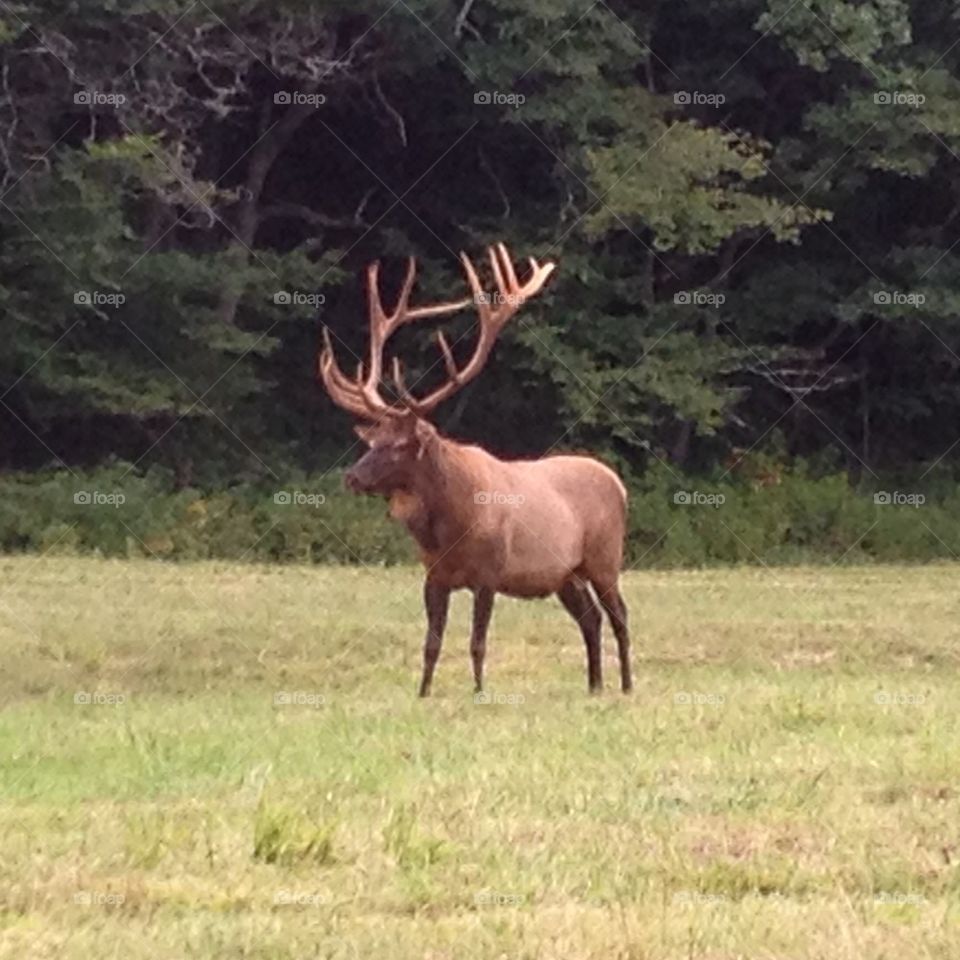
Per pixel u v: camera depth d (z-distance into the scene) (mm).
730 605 26578
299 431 38625
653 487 38219
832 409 41719
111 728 15047
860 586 30469
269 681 18922
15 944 8766
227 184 38938
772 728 15188
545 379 39125
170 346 37031
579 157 38781
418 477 17125
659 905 9555
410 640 21750
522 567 17594
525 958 8648
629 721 15453
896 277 41188
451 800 11836
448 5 37719
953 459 42094
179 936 8914
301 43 37000
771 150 40781
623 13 39812
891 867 10383
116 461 36250
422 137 39750
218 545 34062
